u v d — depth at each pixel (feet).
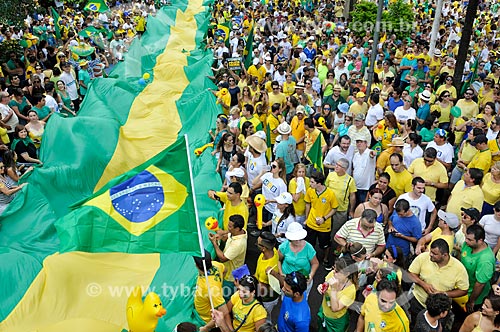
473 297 20.99
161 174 18.76
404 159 29.99
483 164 28.73
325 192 25.55
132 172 19.76
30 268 22.52
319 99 42.27
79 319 20.40
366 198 27.45
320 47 67.41
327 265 27.50
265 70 51.42
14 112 37.40
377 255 22.75
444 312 16.81
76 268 22.84
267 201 27.58
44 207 28.14
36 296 21.43
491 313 16.88
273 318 23.91
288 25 79.61
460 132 35.65
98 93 43.55
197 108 42.98
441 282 19.84
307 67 47.21
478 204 24.82
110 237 18.16
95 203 18.43
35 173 30.09
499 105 40.09
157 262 24.84
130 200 18.61
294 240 20.80
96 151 32.68
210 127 39.86
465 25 42.88
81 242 17.80
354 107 37.50
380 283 17.28
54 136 32.76
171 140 39.88
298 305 18.34
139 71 53.93
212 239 22.89
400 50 58.44
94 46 64.28
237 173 27.27
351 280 19.42
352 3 87.71
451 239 21.97
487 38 72.08
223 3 97.91
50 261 22.74
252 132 32.63
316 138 31.55
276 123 36.50
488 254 20.48
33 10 63.77
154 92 48.60
